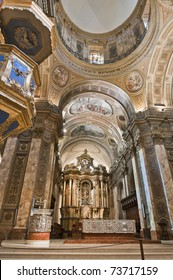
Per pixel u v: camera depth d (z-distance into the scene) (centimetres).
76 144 2153
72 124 1817
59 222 1919
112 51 1431
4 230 720
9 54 400
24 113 418
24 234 703
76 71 1266
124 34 1409
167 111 1138
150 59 1157
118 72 1292
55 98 1167
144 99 1206
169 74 1177
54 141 1026
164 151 1012
